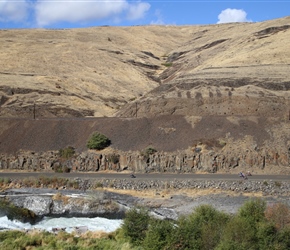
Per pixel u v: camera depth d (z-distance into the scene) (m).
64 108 102.31
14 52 137.88
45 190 60.44
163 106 89.19
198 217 36.81
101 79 133.00
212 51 142.88
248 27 158.75
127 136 76.56
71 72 132.62
